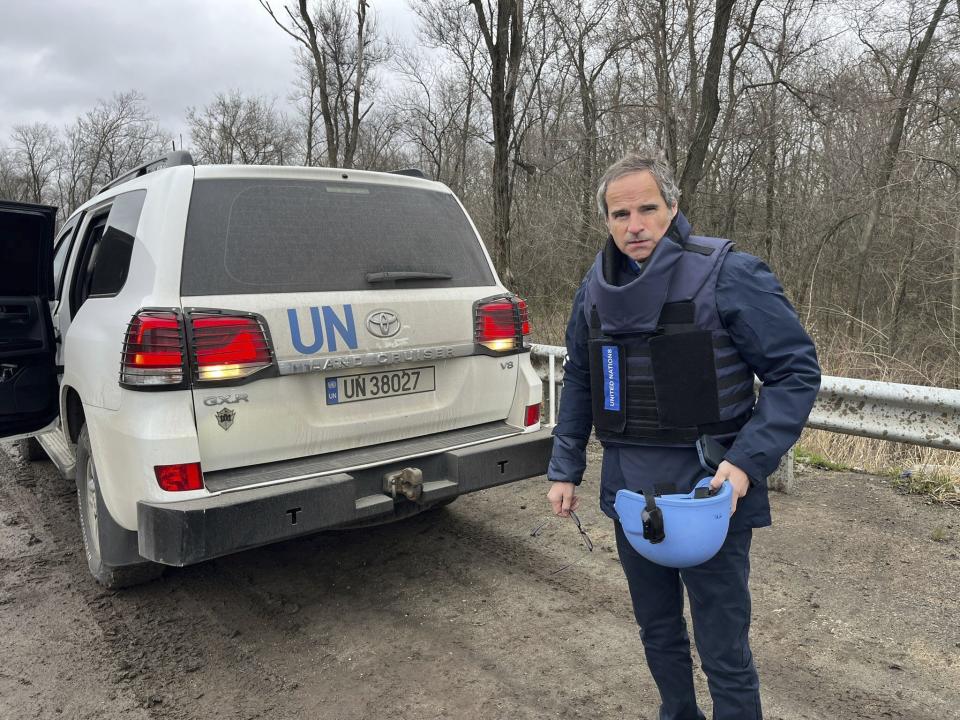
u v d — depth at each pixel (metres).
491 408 3.54
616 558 3.71
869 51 13.44
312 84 21.56
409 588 3.46
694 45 10.98
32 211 3.75
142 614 3.24
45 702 2.60
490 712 2.49
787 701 2.50
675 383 1.77
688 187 11.00
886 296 12.27
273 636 3.04
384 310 3.10
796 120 13.29
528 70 16.48
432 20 17.66
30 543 4.08
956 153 11.34
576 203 13.12
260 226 2.95
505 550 3.86
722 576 1.82
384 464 3.04
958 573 3.35
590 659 2.80
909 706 2.45
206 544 2.52
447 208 3.61
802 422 1.69
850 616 3.04
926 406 3.88
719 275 1.75
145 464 2.61
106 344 2.89
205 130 38.53
